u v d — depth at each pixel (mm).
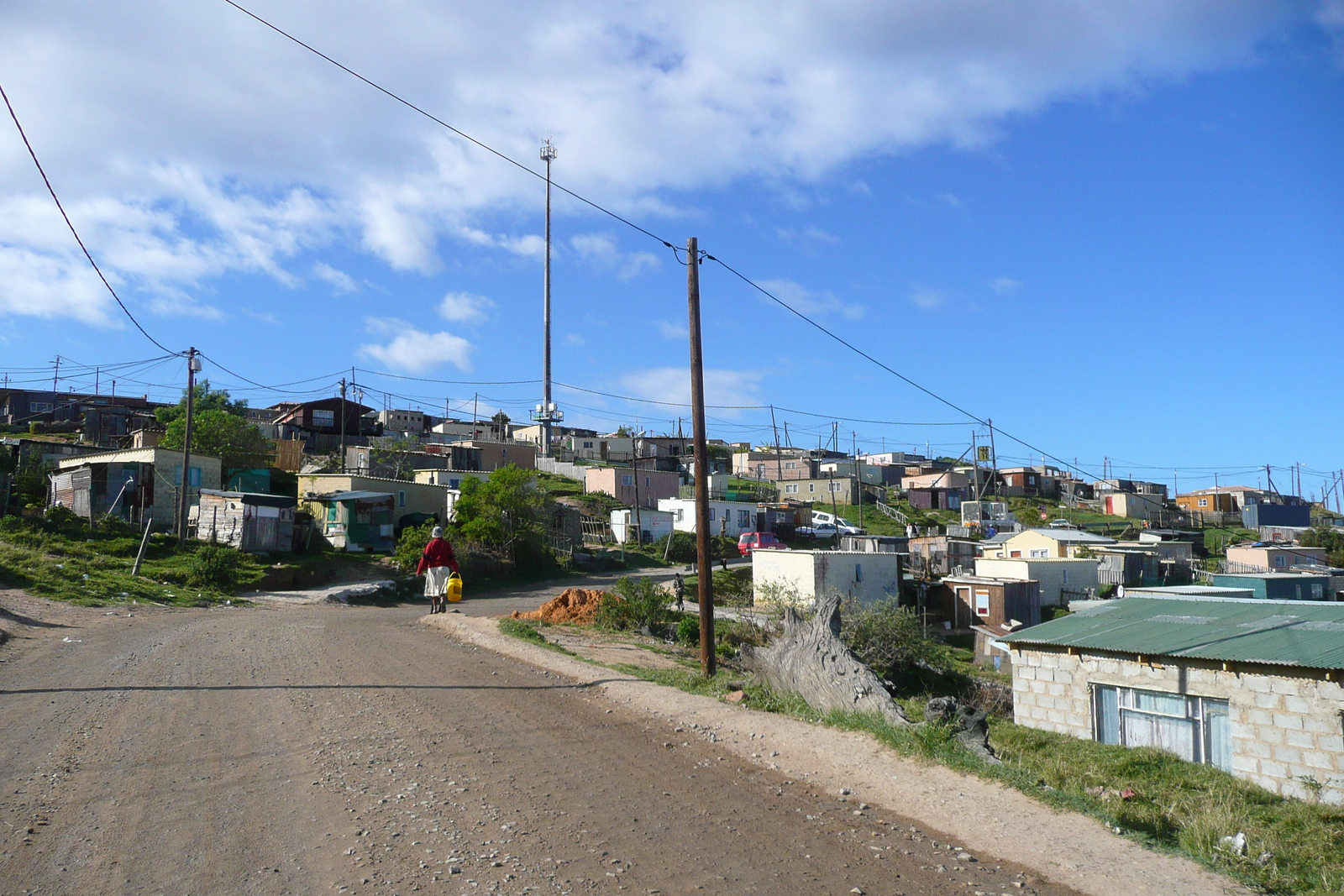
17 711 10219
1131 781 13055
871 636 27938
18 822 6531
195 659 14789
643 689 12664
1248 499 103312
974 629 38938
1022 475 105000
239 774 7879
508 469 49625
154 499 41844
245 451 58500
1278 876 6555
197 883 5543
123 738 9039
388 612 31188
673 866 6035
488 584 43750
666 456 96750
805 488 90938
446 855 6102
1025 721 18438
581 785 7891
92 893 5355
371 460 66000
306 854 6062
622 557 56438
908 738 9219
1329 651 14453
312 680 12773
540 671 14477
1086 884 5945
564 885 5637
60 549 32125
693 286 16391
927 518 85250
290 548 41344
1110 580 50469
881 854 6391
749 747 9555
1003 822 7113
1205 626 17828
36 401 75562
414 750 8844
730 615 36469
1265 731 14289
